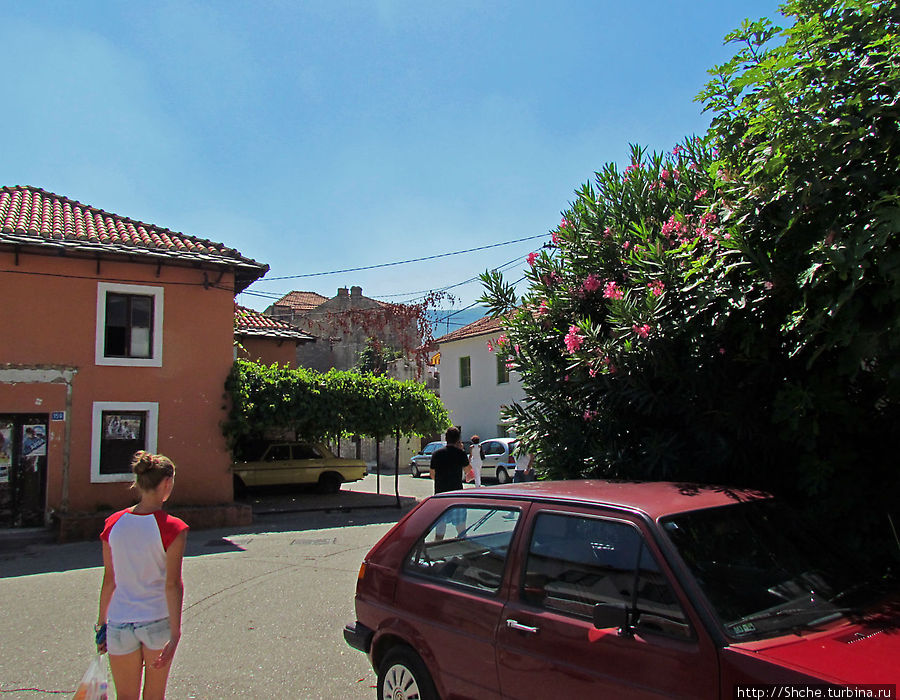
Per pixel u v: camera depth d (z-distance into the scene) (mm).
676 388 4766
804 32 3801
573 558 3297
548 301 5855
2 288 13352
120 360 14250
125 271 14453
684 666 2680
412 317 21234
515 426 5957
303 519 15641
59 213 16094
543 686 3129
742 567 3064
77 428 13758
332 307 38344
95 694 3812
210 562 10359
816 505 4289
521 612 3328
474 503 3984
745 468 4664
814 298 3781
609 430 5246
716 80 4297
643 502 3336
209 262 15016
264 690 5152
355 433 18188
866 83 3602
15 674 5617
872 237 3277
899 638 2807
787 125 3762
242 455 20109
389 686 4082
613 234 5645
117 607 3828
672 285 4656
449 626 3668
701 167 5391
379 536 12805
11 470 13328
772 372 4352
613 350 4793
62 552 11641
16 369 13336
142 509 3969
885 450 4355
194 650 6125
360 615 4363
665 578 2902
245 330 21531
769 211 4082
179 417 14773
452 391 32656
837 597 3156
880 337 3518
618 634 2908
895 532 4094
